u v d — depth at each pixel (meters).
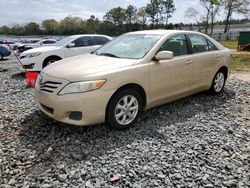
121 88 3.78
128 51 4.41
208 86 5.55
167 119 4.44
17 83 7.74
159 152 3.31
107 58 4.20
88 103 3.45
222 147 3.47
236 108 5.15
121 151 3.31
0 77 8.95
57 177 2.77
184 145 3.51
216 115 4.71
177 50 4.70
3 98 5.73
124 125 3.90
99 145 3.46
